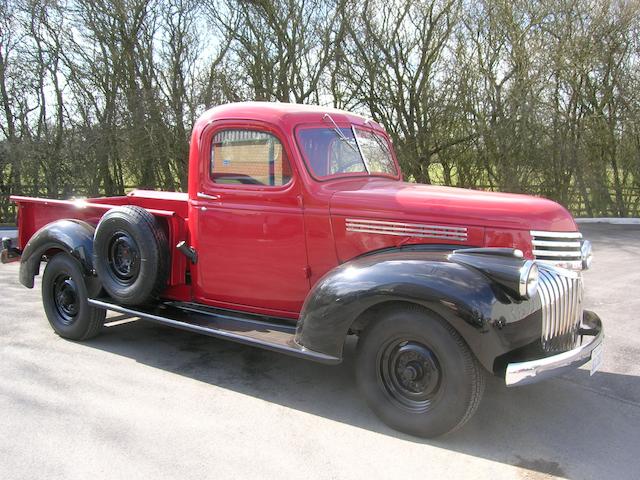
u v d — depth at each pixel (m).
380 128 4.83
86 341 4.89
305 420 3.41
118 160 17.23
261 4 17.05
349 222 3.71
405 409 3.19
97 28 16.41
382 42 18.19
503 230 3.35
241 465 2.87
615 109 18.36
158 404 3.61
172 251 4.38
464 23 17.72
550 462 2.94
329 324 3.29
